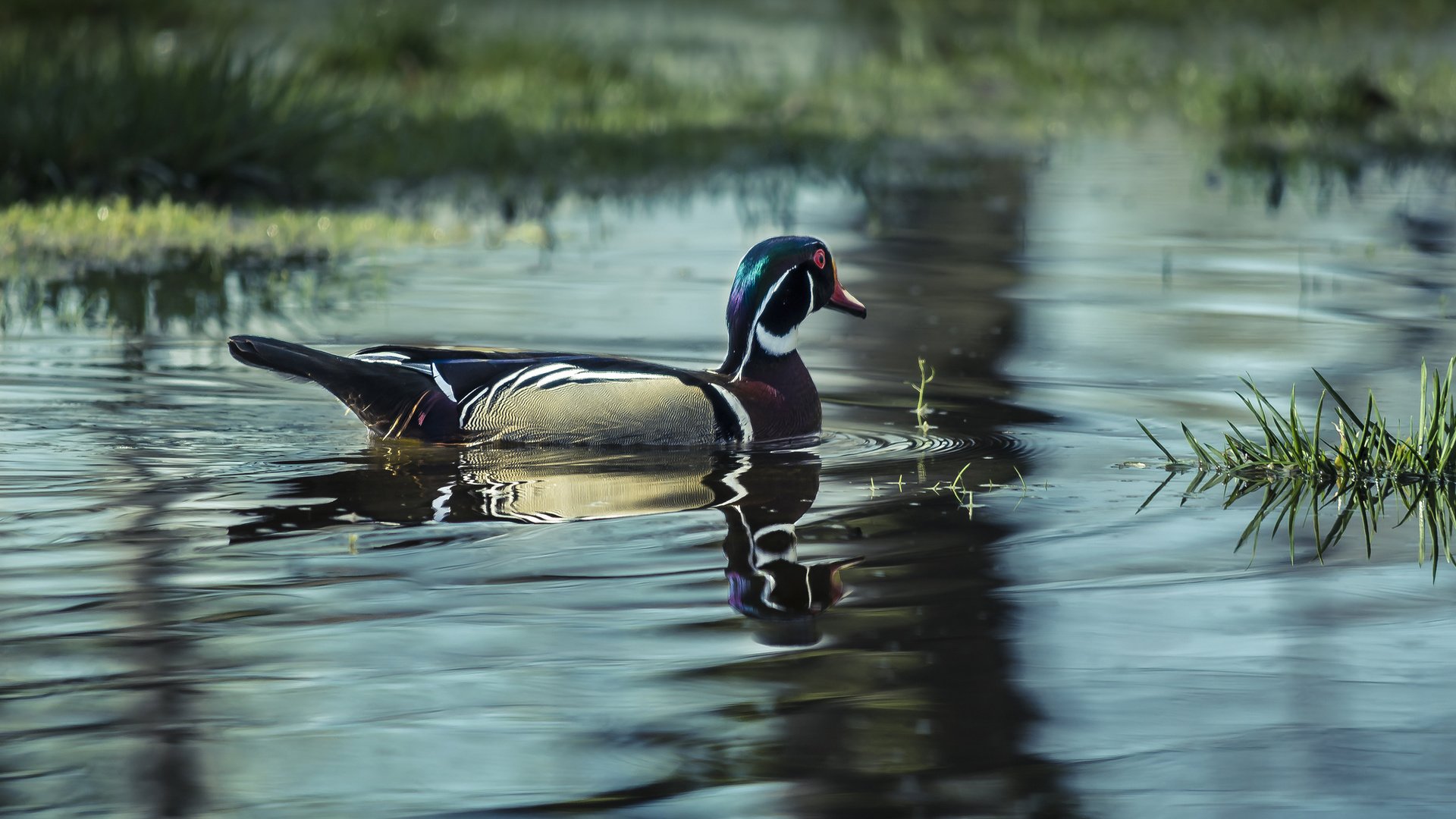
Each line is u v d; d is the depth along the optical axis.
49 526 8.94
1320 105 31.77
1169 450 11.05
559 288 17.22
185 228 20.09
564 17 43.56
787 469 10.53
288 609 7.65
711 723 6.49
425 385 11.27
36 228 19.44
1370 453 10.41
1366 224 22.00
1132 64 37.50
